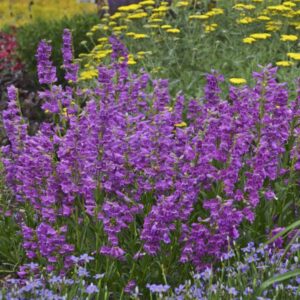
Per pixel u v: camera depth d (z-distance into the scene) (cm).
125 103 680
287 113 613
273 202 606
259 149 561
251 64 1017
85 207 586
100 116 534
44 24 1364
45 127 633
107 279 540
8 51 1413
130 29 1234
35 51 1291
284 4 1134
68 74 729
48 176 588
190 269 562
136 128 595
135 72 1105
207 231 527
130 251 570
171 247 552
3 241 639
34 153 573
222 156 546
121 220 528
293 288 490
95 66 1095
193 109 682
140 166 556
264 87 587
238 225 555
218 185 563
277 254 541
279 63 966
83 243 576
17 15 2233
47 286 544
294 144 636
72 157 558
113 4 1391
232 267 536
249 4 1193
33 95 1192
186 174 525
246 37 1112
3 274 620
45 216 565
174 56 1083
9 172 649
